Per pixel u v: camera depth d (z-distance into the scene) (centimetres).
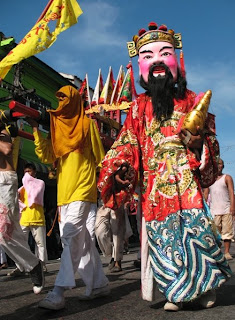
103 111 835
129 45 388
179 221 305
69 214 341
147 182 327
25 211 588
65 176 351
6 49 1197
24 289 439
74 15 661
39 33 629
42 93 1444
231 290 374
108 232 586
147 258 318
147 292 313
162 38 359
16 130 391
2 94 1144
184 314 283
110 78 914
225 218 708
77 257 337
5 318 299
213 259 297
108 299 361
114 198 329
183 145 324
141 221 329
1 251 716
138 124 343
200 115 310
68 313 308
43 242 600
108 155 333
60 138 358
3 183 368
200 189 315
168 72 345
